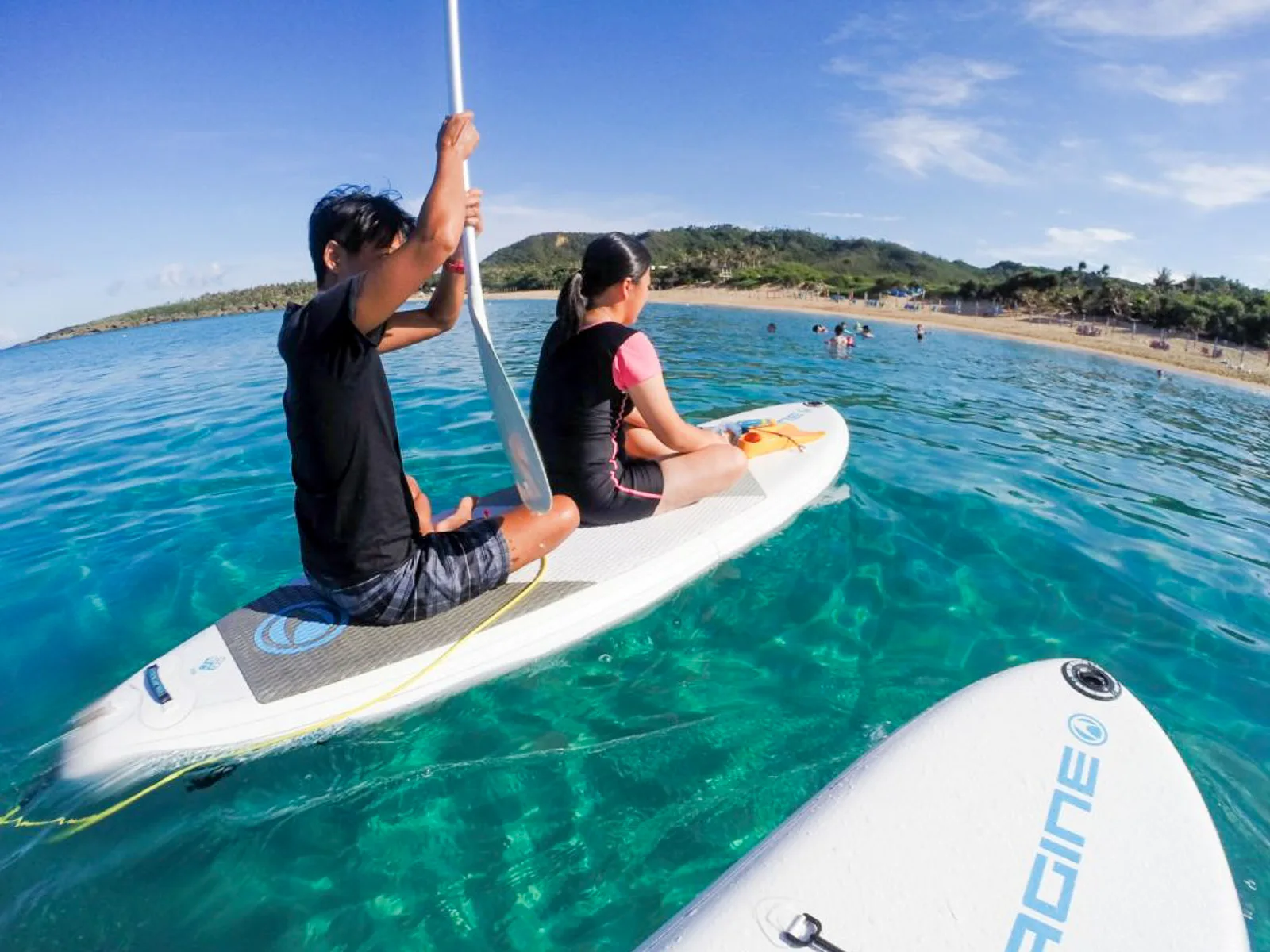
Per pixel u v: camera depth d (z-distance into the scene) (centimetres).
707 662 284
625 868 194
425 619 271
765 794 218
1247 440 788
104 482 534
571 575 310
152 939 178
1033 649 296
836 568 356
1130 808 165
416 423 645
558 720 254
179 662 255
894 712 255
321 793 224
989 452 593
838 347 1401
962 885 145
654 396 313
